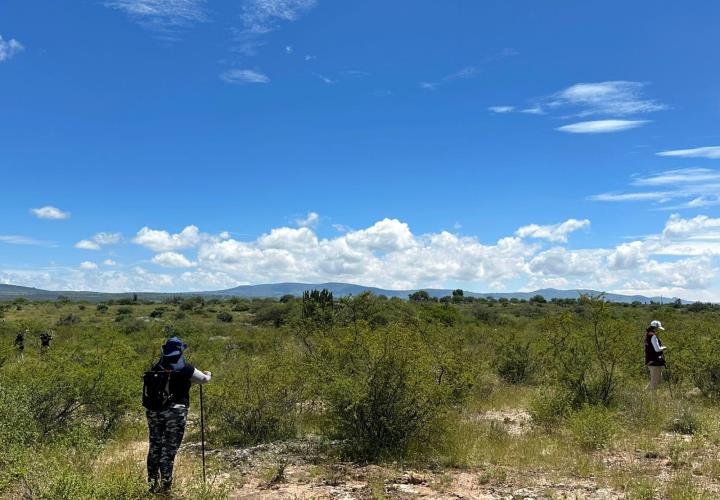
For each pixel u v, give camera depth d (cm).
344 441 932
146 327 3569
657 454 877
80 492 548
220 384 1068
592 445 930
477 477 756
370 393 895
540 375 1711
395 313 2012
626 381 1278
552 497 660
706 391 1412
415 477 750
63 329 3023
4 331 2528
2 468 650
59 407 1025
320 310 1817
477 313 4369
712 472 762
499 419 1218
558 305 5403
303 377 1037
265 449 940
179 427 652
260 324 4384
